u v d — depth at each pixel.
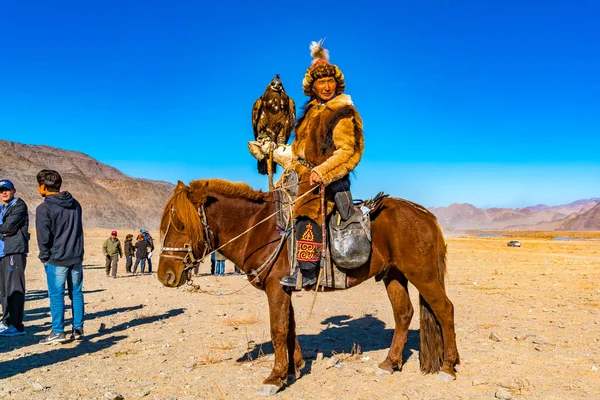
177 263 5.43
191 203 5.40
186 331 8.57
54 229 7.54
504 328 8.59
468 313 10.13
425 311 5.96
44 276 19.33
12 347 7.45
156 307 11.27
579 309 10.58
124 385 5.65
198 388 5.54
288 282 5.20
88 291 14.56
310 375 5.98
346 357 6.77
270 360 6.63
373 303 11.63
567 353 6.87
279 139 6.31
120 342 7.76
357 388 5.51
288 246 5.28
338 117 5.24
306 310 10.64
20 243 8.20
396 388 5.49
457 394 5.29
